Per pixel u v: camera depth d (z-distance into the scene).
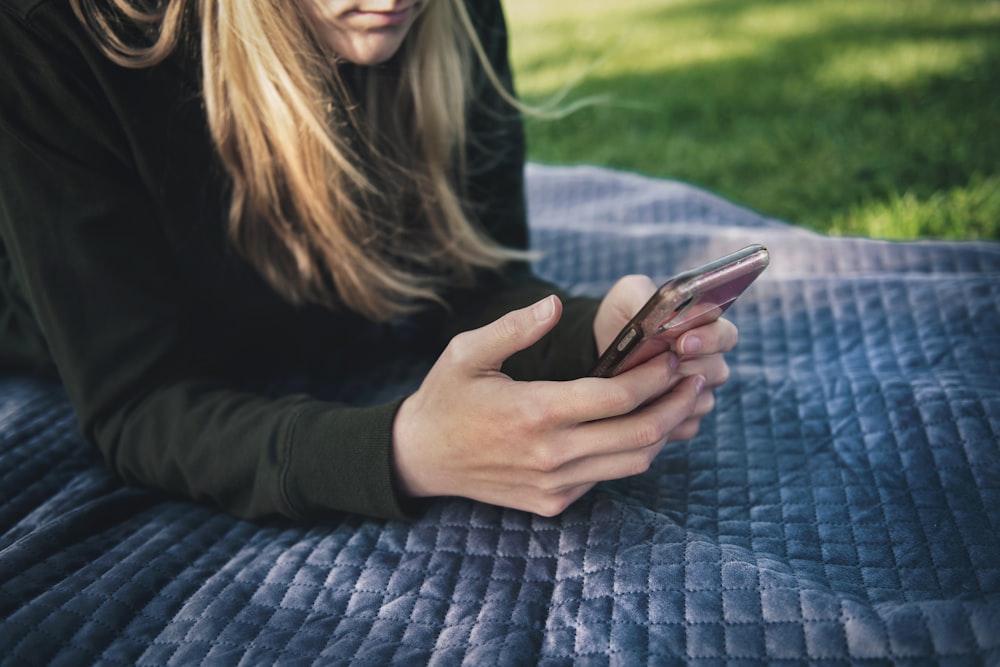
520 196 1.68
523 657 0.93
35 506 1.26
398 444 1.06
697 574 0.99
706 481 1.24
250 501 1.17
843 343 1.54
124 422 1.22
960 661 0.83
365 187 1.39
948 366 1.43
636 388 0.96
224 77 1.23
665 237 1.97
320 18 1.18
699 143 3.26
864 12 4.74
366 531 1.14
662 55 4.49
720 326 1.04
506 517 1.13
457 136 1.49
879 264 1.78
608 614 0.97
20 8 1.10
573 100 3.93
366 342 1.61
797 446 1.29
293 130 1.24
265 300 1.43
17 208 1.17
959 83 3.39
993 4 4.54
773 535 1.12
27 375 1.55
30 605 1.00
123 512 1.22
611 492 1.16
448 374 1.00
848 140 3.03
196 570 1.10
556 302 0.94
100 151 1.20
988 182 2.51
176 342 1.25
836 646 0.88
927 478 1.18
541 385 0.96
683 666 0.89
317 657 0.95
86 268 1.18
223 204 1.34
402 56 1.38
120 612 1.01
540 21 5.75
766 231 1.96
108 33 1.15
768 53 4.21
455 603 1.02
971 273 1.73
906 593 1.00
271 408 1.17
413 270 1.56
